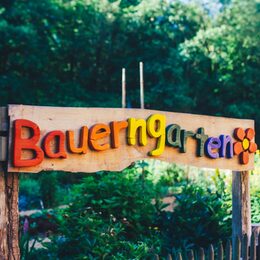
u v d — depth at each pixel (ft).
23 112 12.51
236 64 75.20
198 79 77.56
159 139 15.11
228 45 74.69
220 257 14.56
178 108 76.23
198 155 16.25
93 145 13.57
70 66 79.25
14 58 69.51
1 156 12.19
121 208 19.38
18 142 12.19
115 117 14.25
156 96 74.74
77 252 17.83
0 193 12.19
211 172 38.63
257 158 30.55
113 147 14.12
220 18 78.18
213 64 77.00
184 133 15.74
